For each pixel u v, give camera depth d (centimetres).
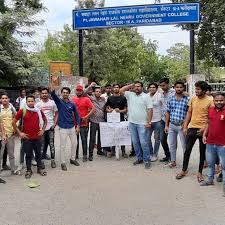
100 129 1141
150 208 697
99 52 4391
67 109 1028
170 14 1919
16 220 647
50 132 1045
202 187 829
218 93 783
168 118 1003
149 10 1934
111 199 752
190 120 900
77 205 719
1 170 1009
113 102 1148
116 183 868
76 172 978
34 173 973
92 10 1995
